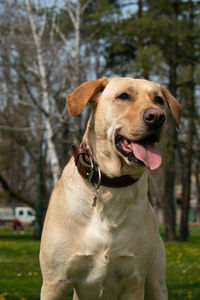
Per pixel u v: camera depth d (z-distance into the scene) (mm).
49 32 11273
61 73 9992
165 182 17734
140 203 3047
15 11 10898
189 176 19062
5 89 10547
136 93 2998
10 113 16500
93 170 2971
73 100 3049
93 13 13219
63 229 2990
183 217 18578
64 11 11664
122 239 2961
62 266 2998
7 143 22359
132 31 13039
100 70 11000
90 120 3145
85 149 3049
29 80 10695
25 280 7297
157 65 11492
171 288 6715
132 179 2973
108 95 3035
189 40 15688
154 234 3160
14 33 10648
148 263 3104
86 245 2949
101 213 2949
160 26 13266
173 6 15945
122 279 3037
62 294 3090
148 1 15977
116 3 14742
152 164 2744
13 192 19750
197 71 13961
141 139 2787
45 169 23516
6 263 9367
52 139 10141
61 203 3055
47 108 10266
